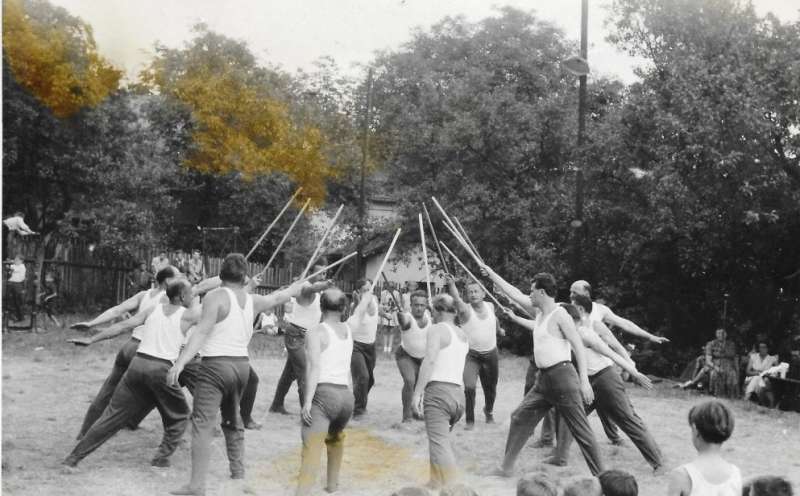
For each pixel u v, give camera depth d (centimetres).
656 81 1872
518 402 1305
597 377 778
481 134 2569
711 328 1983
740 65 1756
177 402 719
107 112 2258
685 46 1884
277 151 2956
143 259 2414
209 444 643
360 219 2831
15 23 2047
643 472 800
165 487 661
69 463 695
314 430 623
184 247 2964
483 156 2622
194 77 2761
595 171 1994
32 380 1160
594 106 2612
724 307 1841
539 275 723
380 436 927
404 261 3028
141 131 2578
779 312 1867
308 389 619
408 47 2959
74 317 2139
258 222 3028
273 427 950
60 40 2097
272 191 2973
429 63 2902
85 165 2248
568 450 816
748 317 1902
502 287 874
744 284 1895
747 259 1858
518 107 2548
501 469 763
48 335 1730
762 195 1788
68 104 2153
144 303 800
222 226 3022
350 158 2992
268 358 1702
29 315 1986
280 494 665
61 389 1098
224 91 2802
